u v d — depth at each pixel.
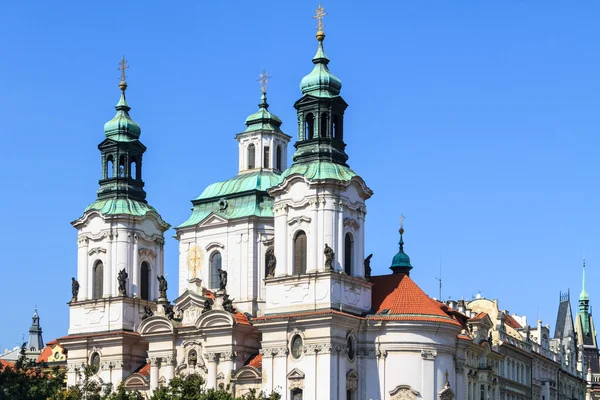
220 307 149.25
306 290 142.50
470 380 163.12
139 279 163.75
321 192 144.25
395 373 143.00
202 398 125.31
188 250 163.25
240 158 167.38
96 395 135.12
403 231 168.12
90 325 162.00
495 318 187.12
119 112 169.62
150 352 154.12
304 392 139.88
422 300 146.88
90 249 164.50
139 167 168.88
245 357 149.00
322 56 151.00
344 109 151.12
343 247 144.50
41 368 137.38
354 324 143.00
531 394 199.00
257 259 157.50
